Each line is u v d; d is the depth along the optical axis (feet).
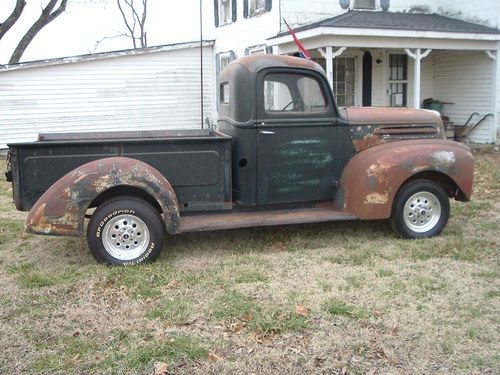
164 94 56.85
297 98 18.53
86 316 13.48
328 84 18.75
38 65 51.08
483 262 16.90
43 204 15.99
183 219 17.95
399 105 50.39
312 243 19.33
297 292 14.67
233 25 52.08
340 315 13.25
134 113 55.98
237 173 18.42
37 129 52.60
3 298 14.70
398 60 49.83
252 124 17.98
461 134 47.65
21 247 19.69
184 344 11.85
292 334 12.34
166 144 17.24
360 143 19.38
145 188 16.35
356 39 38.93
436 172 19.20
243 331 12.55
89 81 53.67
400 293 14.51
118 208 16.63
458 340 11.94
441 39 41.78
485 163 36.76
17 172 16.42
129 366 11.09
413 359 11.23
